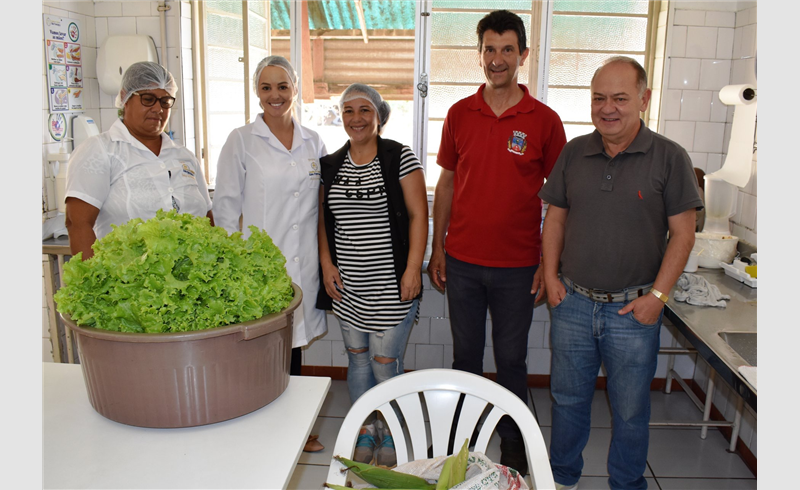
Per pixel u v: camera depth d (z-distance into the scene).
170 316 1.07
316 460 2.44
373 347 2.11
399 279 2.07
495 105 2.14
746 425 2.47
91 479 0.97
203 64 3.12
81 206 1.72
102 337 1.03
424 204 2.07
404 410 1.33
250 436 1.10
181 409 1.08
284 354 1.21
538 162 2.13
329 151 3.33
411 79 3.12
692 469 2.40
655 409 2.88
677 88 2.89
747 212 2.62
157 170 1.84
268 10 3.13
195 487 0.96
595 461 2.44
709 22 2.82
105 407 1.11
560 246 2.03
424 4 2.89
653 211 1.79
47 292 2.64
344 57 3.16
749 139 2.46
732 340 1.79
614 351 1.92
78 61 2.89
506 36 1.98
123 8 2.97
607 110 1.72
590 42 2.93
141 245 1.11
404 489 1.15
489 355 3.10
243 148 2.15
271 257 1.22
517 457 2.30
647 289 1.87
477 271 2.18
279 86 2.07
